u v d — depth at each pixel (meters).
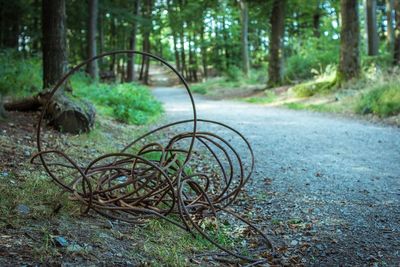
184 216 4.34
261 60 44.47
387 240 4.15
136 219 4.17
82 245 3.44
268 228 4.47
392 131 10.70
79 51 28.52
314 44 26.36
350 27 17.84
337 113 14.80
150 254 3.56
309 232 4.35
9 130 7.11
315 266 3.65
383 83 14.64
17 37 23.44
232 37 44.88
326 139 9.71
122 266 3.25
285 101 19.55
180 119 13.42
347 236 4.25
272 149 8.55
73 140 7.38
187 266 3.47
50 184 4.73
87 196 4.19
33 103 8.55
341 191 5.71
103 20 28.56
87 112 8.05
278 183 6.11
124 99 12.61
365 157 7.82
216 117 14.09
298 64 24.97
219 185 5.97
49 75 9.71
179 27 34.28
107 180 4.56
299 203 5.23
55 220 3.83
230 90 29.16
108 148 7.45
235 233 4.34
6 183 4.52
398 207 5.07
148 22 28.73
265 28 42.09
